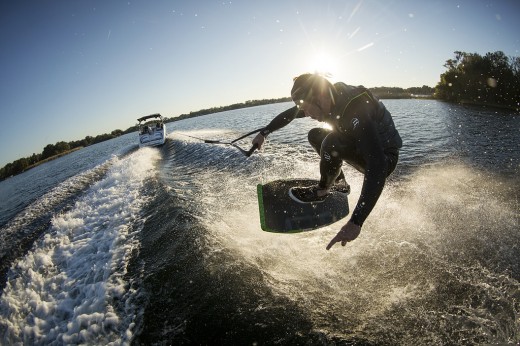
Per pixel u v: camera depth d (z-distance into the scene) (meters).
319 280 2.97
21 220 7.29
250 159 8.17
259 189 2.92
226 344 2.40
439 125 12.27
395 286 2.77
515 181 4.82
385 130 2.07
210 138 15.45
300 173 6.52
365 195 1.61
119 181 8.72
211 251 3.64
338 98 1.86
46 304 3.32
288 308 2.65
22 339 2.88
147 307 2.91
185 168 9.25
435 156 7.19
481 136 9.14
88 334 2.68
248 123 24.94
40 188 13.08
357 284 2.86
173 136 19.48
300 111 2.81
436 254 3.11
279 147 9.98
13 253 5.14
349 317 2.50
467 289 2.59
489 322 2.26
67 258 4.41
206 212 4.91
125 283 3.34
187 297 2.94
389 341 2.24
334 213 2.86
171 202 5.57
